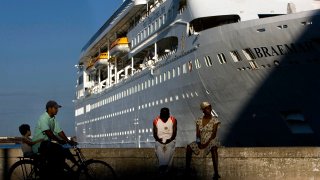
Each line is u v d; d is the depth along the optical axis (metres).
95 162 10.09
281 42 20.89
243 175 10.48
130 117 42.22
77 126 67.62
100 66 56.00
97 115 56.06
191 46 27.58
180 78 29.77
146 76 37.09
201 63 26.41
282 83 21.59
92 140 58.47
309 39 19.86
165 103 33.09
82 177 9.98
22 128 10.38
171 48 35.81
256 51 22.09
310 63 20.22
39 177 9.60
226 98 24.89
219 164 10.64
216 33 24.44
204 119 10.20
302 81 20.83
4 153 11.95
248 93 23.31
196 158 10.76
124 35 49.28
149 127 37.22
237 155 10.54
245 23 22.42
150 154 11.38
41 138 9.63
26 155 9.98
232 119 24.80
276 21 20.94
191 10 27.58
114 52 46.50
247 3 25.91
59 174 9.54
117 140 47.00
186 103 29.38
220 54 24.38
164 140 10.52
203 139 10.10
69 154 9.84
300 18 20.06
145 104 37.78
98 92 56.06
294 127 22.19
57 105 9.73
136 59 44.72
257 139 23.77
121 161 11.55
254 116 23.38
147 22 37.34
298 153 10.15
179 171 11.02
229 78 24.19
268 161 10.34
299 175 10.12
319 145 21.64
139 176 11.42
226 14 25.72
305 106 21.14
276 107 22.20
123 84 44.59
